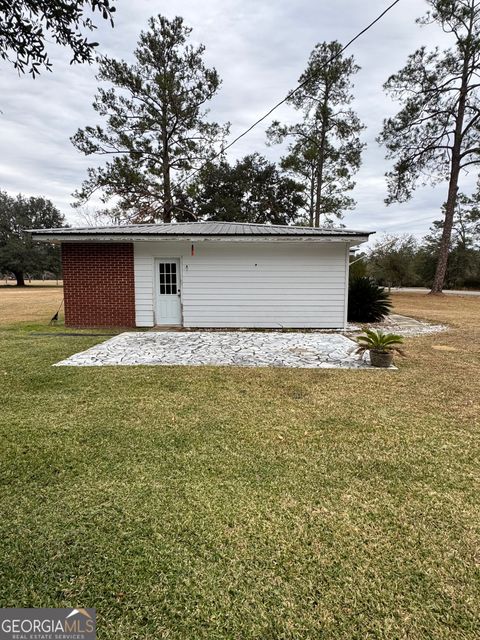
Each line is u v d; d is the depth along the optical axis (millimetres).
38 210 44625
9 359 6199
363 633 1515
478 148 18078
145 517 2232
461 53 17391
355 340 8344
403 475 2742
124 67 17328
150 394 4492
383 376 5375
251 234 9055
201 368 5742
